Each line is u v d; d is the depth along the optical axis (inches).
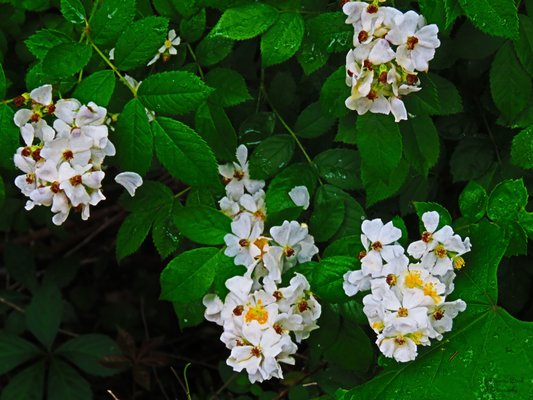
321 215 20.9
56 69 19.6
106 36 19.8
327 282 20.0
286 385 24.7
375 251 19.6
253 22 20.1
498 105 20.8
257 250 20.1
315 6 20.4
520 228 19.9
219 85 21.1
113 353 27.5
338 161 21.3
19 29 22.7
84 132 19.5
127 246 21.7
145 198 21.7
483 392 19.2
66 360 29.8
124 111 19.6
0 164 20.3
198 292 20.3
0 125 20.0
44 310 27.9
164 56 21.4
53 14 22.8
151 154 19.6
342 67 20.0
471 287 19.9
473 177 23.0
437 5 19.5
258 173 21.5
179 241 21.6
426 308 19.1
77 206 20.2
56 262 30.0
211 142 21.0
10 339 27.7
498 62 20.6
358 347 20.8
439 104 20.6
